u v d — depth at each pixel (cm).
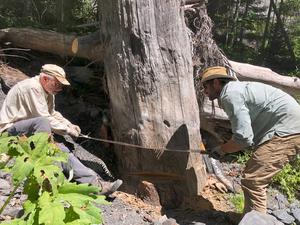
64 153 200
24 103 435
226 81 460
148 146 499
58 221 178
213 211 510
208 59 613
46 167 189
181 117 503
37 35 696
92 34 650
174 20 498
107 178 528
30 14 963
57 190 187
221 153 466
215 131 628
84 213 186
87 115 621
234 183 579
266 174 461
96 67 675
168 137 500
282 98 457
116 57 500
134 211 479
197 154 523
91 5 1021
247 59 1298
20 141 194
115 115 519
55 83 438
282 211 529
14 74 661
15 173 188
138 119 499
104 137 563
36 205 186
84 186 192
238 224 448
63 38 681
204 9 620
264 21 1505
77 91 659
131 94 498
